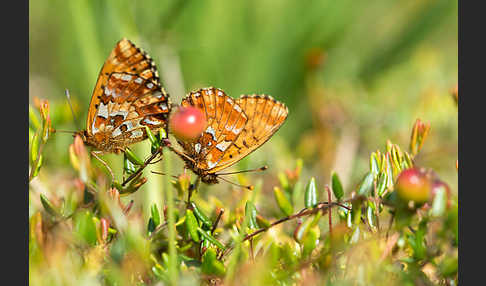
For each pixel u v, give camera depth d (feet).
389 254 1.23
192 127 1.23
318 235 1.24
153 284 1.23
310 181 1.26
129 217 1.25
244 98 1.32
